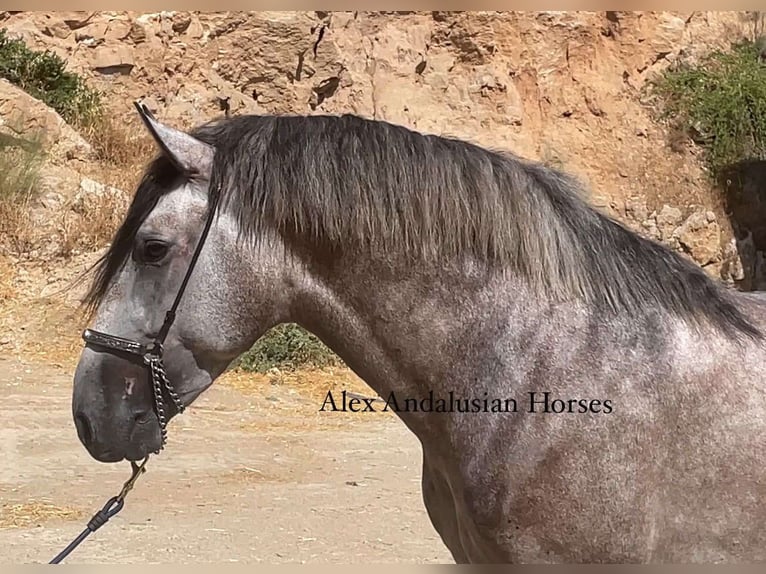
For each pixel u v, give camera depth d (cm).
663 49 1719
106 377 288
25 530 621
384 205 285
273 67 1524
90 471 772
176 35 1510
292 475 790
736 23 1795
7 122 1328
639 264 297
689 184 1608
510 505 279
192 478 768
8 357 1108
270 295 288
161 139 283
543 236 289
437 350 289
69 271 1223
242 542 604
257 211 285
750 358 289
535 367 282
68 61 1466
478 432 284
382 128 294
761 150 1639
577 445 276
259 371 1166
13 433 865
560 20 1656
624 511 275
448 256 288
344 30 1570
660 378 281
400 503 714
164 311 285
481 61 1597
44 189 1292
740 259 1568
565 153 1582
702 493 278
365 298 289
